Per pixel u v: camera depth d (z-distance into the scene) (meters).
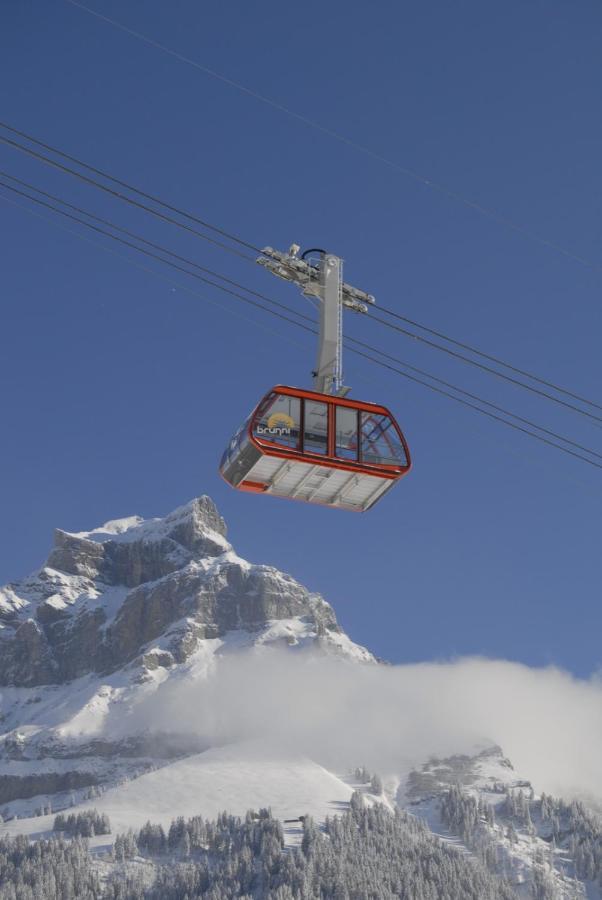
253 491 42.59
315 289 43.31
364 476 41.62
